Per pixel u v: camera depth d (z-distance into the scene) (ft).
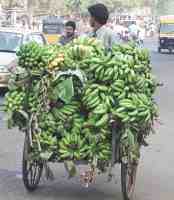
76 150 23.94
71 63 24.35
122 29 141.49
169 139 40.04
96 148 23.79
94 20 27.32
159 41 182.91
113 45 24.98
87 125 23.72
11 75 24.84
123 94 23.63
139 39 140.36
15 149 35.09
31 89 24.50
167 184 28.37
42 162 24.86
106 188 27.09
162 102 60.34
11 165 30.81
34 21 206.80
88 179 23.89
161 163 32.76
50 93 24.02
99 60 23.82
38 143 24.13
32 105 24.40
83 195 25.77
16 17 184.75
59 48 25.35
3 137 38.96
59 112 24.02
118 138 23.77
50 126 24.02
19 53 24.73
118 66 23.80
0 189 26.16
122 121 23.39
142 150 36.06
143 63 24.93
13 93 24.77
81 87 23.80
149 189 27.30
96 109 23.45
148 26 343.05
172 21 181.57
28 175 25.44
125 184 24.41
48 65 24.29
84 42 25.07
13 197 25.02
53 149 24.12
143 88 24.47
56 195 25.55
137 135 24.93
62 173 29.40
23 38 64.03
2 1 175.01
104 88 23.73
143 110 23.75
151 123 25.49
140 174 30.09
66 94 23.75
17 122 25.17
